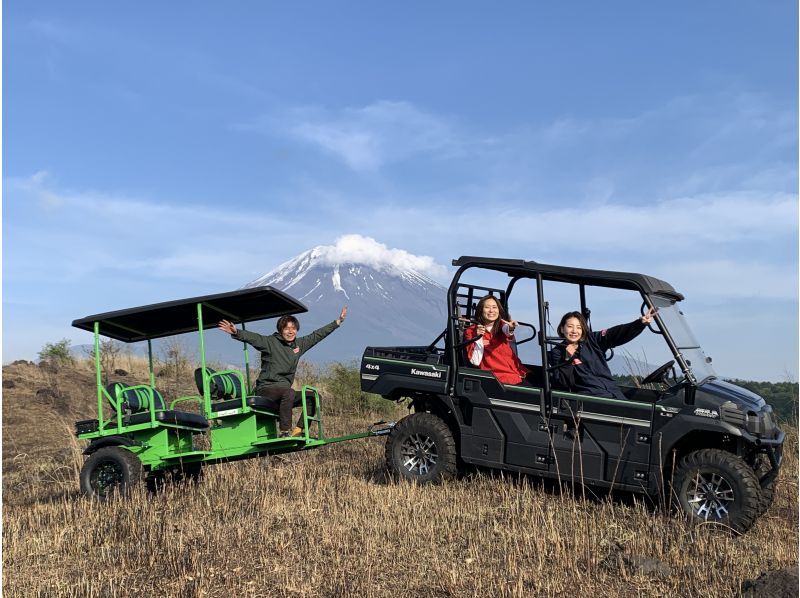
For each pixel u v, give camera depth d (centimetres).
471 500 818
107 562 639
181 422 918
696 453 761
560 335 873
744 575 596
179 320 984
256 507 800
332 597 551
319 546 662
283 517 757
